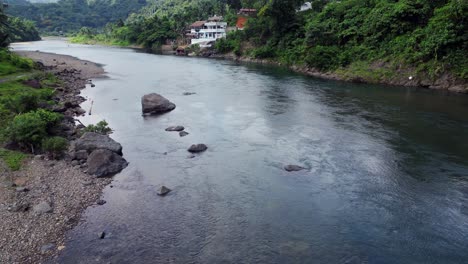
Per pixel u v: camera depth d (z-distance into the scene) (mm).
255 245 15922
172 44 135250
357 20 69312
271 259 15008
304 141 29375
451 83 49719
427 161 24984
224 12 146000
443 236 16500
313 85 55312
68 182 21656
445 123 33750
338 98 45438
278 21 88625
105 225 17359
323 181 22188
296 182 22094
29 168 22984
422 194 20391
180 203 19547
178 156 26281
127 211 18672
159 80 60594
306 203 19594
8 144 25469
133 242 16062
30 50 120375
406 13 59531
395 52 58094
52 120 28828
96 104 42656
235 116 37281
